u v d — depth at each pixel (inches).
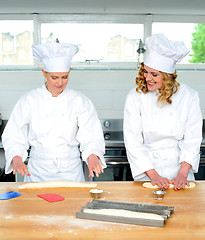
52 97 86.0
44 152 85.4
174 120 84.5
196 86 139.9
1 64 143.7
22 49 143.7
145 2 128.4
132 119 85.7
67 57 80.1
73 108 87.4
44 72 84.7
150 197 66.7
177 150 85.7
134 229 53.8
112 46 144.6
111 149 122.0
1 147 121.6
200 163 122.3
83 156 82.0
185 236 51.7
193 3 129.4
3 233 52.2
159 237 51.3
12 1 127.0
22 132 86.8
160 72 78.8
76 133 89.6
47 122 85.0
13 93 137.8
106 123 139.2
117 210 57.8
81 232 52.7
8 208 61.2
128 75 138.6
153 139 86.3
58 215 58.5
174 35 145.3
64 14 141.5
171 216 58.2
